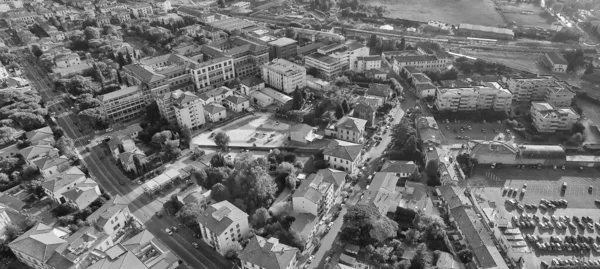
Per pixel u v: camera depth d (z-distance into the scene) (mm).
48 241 178750
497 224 198500
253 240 176625
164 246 183000
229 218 185250
